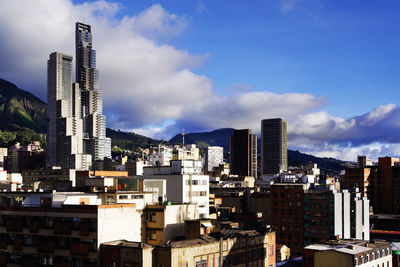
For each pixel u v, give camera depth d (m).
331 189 190.75
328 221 178.25
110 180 112.88
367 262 114.81
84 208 88.50
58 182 120.00
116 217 90.75
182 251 84.75
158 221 104.25
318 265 114.88
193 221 101.38
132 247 82.69
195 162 155.75
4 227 98.75
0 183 162.75
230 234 101.81
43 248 91.75
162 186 125.00
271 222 193.62
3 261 97.50
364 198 190.62
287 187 190.38
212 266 91.25
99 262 85.50
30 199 100.19
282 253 154.88
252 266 102.12
